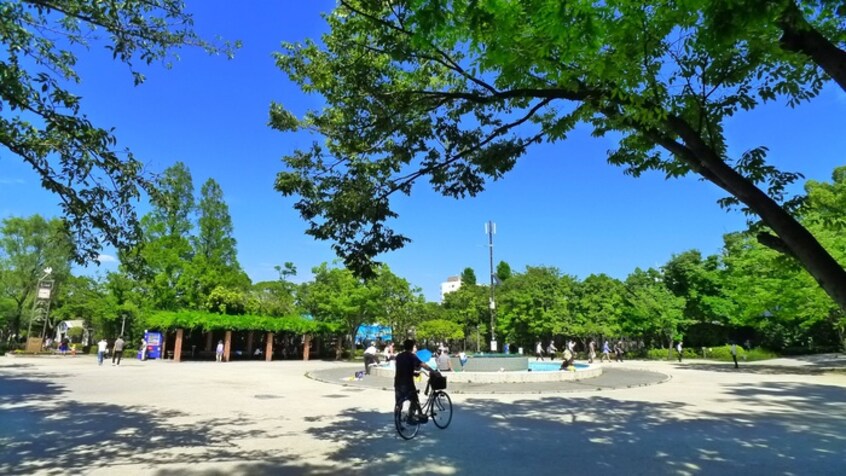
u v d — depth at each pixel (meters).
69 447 8.22
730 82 6.90
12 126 6.89
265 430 9.96
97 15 6.61
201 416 11.70
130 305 41.28
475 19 5.37
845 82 4.03
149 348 39.50
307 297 48.25
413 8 5.00
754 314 29.19
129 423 10.57
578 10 4.83
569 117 7.70
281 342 49.53
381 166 8.98
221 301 42.06
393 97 8.16
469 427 10.47
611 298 45.22
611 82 6.25
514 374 20.27
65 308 52.28
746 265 28.44
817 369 27.00
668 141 6.17
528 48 5.84
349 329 44.84
